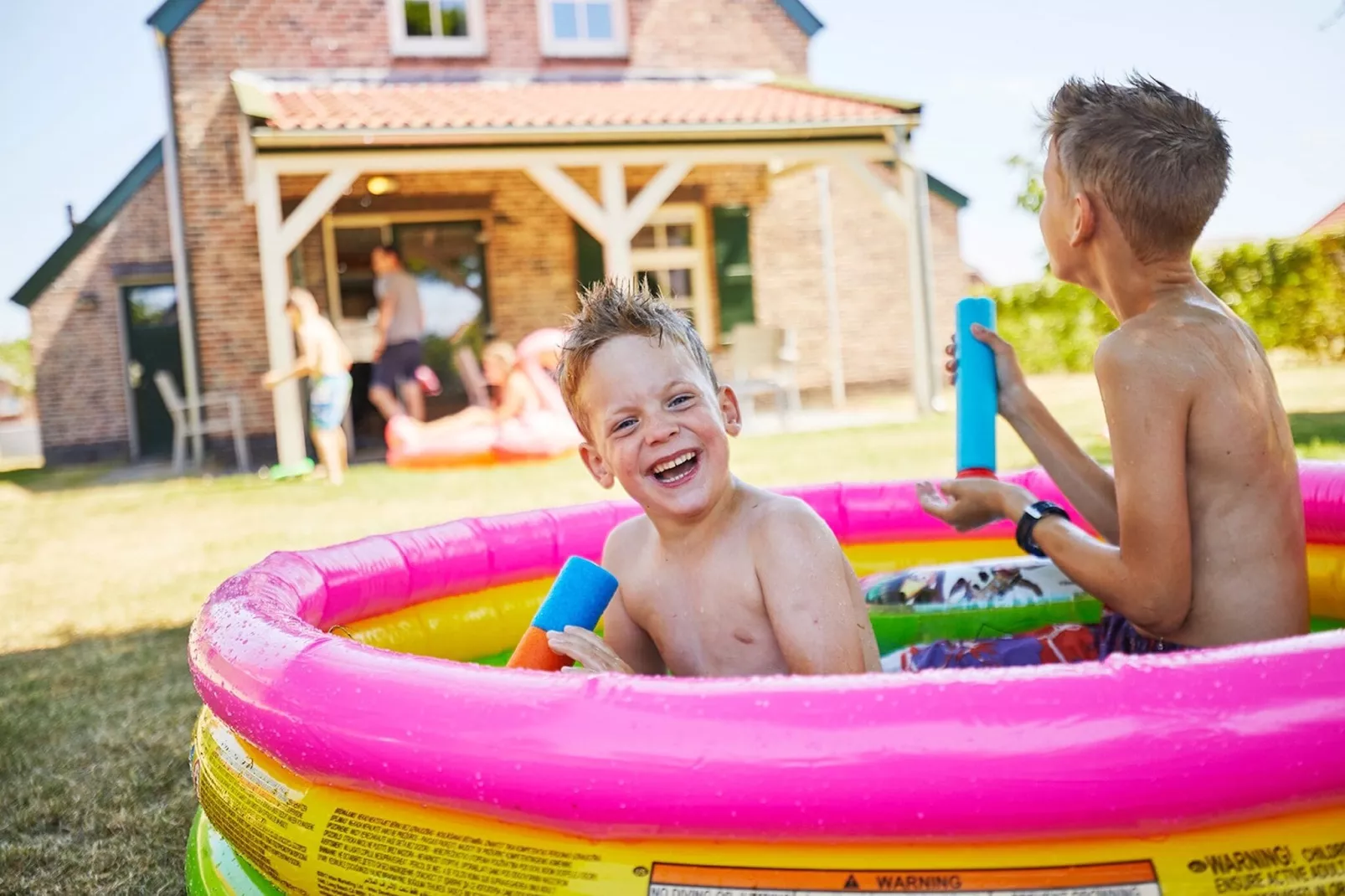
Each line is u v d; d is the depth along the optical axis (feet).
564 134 35.37
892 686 3.79
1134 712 3.62
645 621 6.34
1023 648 6.72
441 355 43.78
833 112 39.52
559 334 34.24
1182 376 5.21
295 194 41.68
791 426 39.70
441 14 44.80
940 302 52.39
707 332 47.16
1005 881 3.72
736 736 3.74
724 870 3.88
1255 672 3.72
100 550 22.67
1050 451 7.25
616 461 5.70
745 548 5.82
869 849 3.81
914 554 9.64
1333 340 41.98
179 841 8.03
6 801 9.00
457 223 43.88
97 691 12.23
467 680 4.28
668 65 47.32
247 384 41.96
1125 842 3.76
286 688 4.66
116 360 47.14
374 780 4.38
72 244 46.47
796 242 48.29
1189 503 5.40
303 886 4.75
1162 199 5.41
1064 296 51.96
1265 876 3.72
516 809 4.06
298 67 42.98
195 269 41.63
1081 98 5.79
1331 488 7.79
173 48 41.65
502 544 8.77
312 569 7.22
